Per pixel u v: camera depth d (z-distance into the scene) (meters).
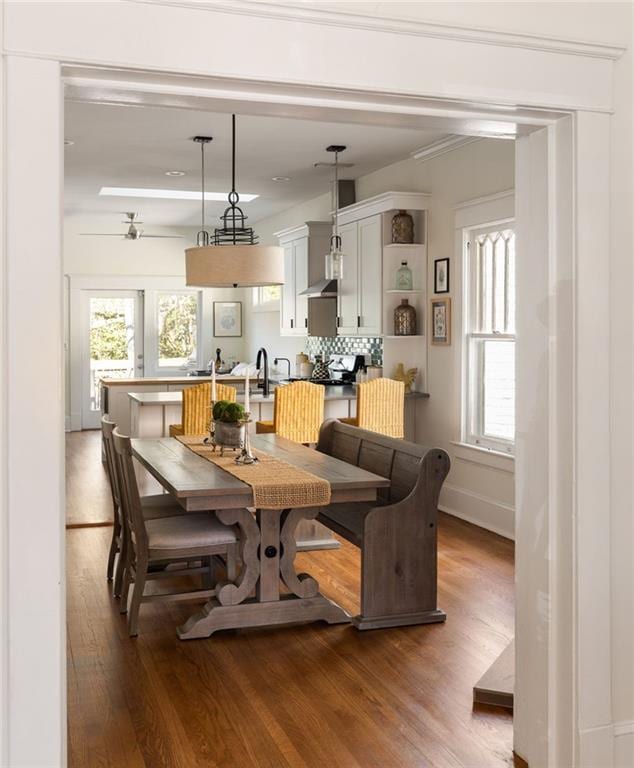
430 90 2.29
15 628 1.98
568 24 2.49
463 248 6.21
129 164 7.32
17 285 1.94
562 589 2.58
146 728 2.98
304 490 3.75
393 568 4.02
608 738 2.58
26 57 1.92
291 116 2.38
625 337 2.58
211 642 3.83
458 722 3.04
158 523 4.12
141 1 2.00
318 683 3.37
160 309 12.02
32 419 1.96
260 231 11.10
